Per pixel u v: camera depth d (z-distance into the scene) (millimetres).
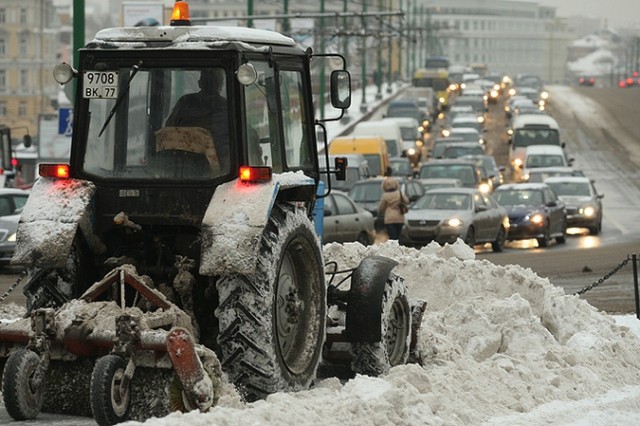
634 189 135375
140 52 24344
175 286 23469
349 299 26188
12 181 101188
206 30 24531
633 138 199625
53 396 22766
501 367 27141
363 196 87375
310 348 24688
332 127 184500
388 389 22547
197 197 24016
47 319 21859
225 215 22688
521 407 24453
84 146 24641
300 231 24094
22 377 21781
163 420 18938
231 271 22234
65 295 23906
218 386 21312
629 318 37906
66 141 115750
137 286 22562
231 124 23938
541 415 23719
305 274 24844
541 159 131625
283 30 130500
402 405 21828
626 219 105375
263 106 24828
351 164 100312
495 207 77750
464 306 30562
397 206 68000
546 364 28156
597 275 57000
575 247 80500
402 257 33938
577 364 28344
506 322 30406
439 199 76250
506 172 150500
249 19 103625
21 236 23359
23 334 22562
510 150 152875
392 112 194375
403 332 27484
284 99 26031
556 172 115812
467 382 24781
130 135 24469
